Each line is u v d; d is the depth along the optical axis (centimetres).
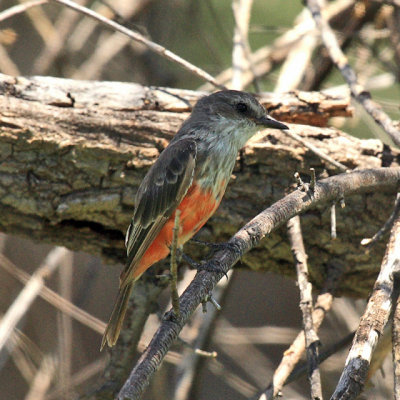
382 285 696
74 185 941
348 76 1016
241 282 2055
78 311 1183
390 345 900
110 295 1891
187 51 1527
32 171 932
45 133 923
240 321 1991
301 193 797
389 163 987
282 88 1267
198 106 947
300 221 970
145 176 920
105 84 980
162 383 1179
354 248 986
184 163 888
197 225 913
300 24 1323
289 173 967
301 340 823
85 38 1501
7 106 926
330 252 995
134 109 962
